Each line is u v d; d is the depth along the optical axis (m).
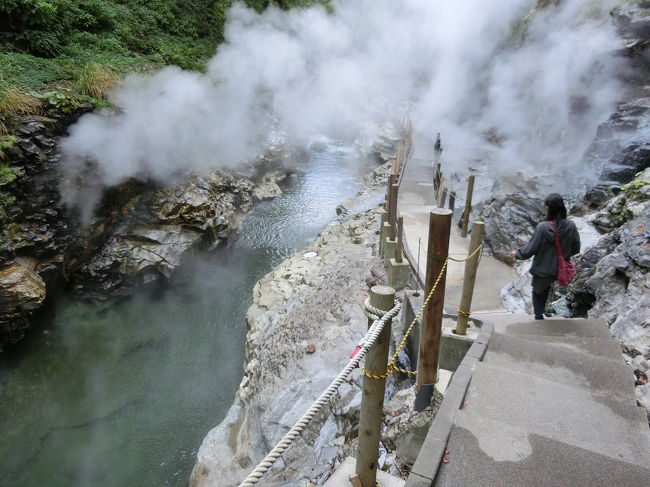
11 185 9.40
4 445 7.87
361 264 10.36
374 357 2.36
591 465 2.52
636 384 3.96
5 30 12.65
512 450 2.65
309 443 6.25
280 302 10.66
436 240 3.21
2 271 9.20
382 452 4.45
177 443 8.11
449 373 4.11
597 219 7.40
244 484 1.72
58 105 10.72
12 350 9.65
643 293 4.81
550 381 3.35
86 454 7.82
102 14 15.76
